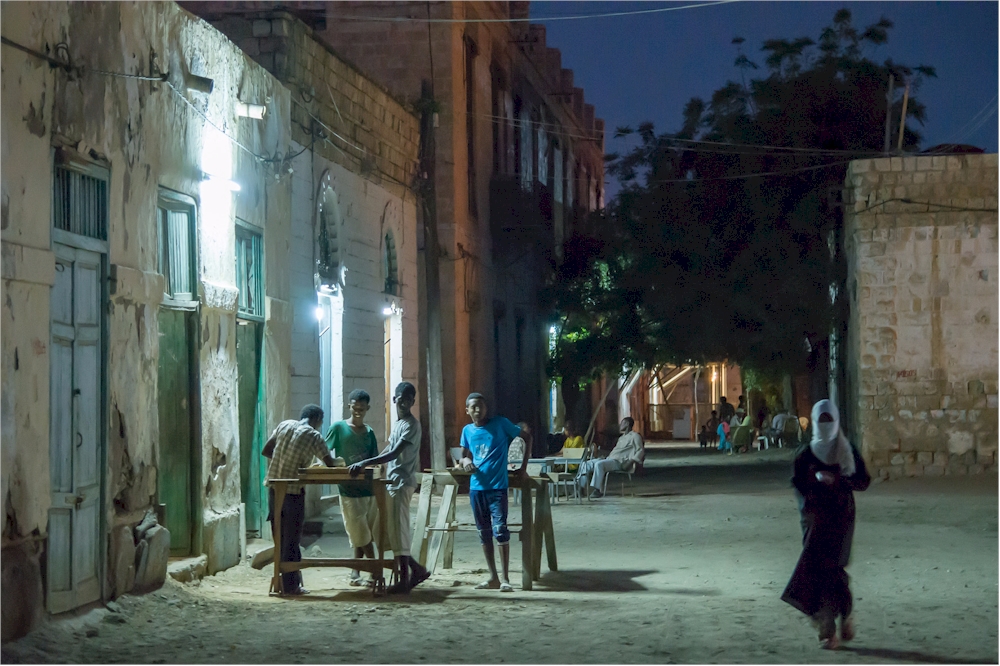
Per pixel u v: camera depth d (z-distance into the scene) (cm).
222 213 1308
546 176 4244
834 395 2998
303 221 1783
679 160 3469
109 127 993
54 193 900
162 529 1052
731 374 6662
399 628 904
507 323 3516
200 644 830
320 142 1869
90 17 959
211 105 1289
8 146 803
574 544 1527
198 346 1207
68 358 905
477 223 3167
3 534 784
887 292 2425
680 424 5903
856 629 891
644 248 3409
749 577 1224
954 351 2403
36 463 830
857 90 3262
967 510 1855
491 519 1163
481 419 1180
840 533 832
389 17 2892
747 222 3272
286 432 1138
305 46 1836
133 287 1022
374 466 1193
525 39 3838
